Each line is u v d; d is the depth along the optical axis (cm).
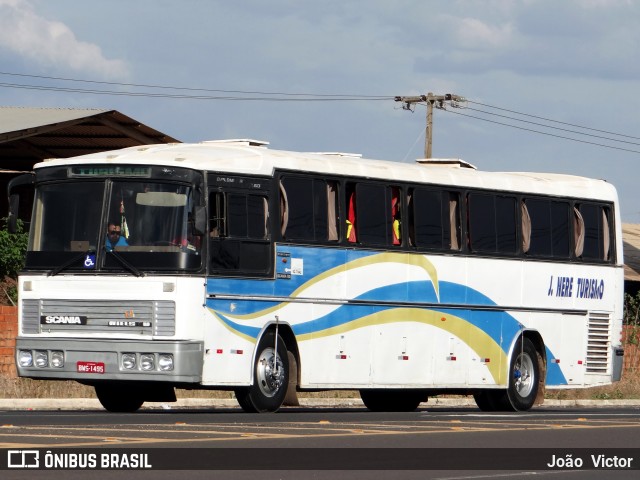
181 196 5122
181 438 3819
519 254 6412
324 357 5572
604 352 6831
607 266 6856
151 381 5047
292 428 4375
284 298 5406
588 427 4816
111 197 5162
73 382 6869
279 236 5403
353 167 5741
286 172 5456
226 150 5422
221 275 5162
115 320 5097
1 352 6894
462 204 6194
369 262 5753
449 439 4122
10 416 4838
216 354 5138
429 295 6006
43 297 5203
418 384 5953
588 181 6838
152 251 5088
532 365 6481
